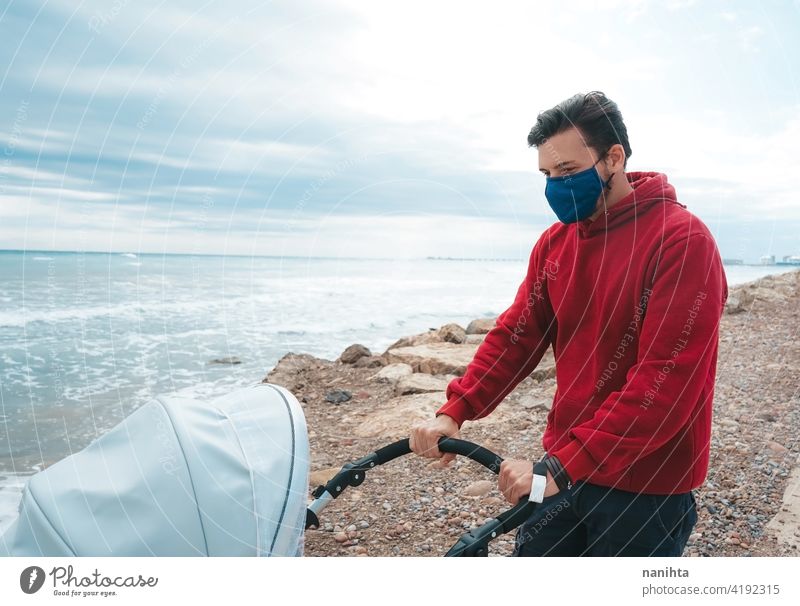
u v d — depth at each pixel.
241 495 1.47
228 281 21.67
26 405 6.08
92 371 7.67
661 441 1.44
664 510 1.60
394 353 6.26
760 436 4.00
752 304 8.27
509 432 4.27
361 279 21.31
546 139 1.66
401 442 1.81
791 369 5.41
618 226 1.62
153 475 1.45
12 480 4.31
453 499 3.30
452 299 15.55
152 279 22.23
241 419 1.64
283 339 10.02
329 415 4.91
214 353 8.80
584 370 1.71
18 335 10.32
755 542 2.78
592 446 1.46
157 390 6.71
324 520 3.11
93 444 1.56
